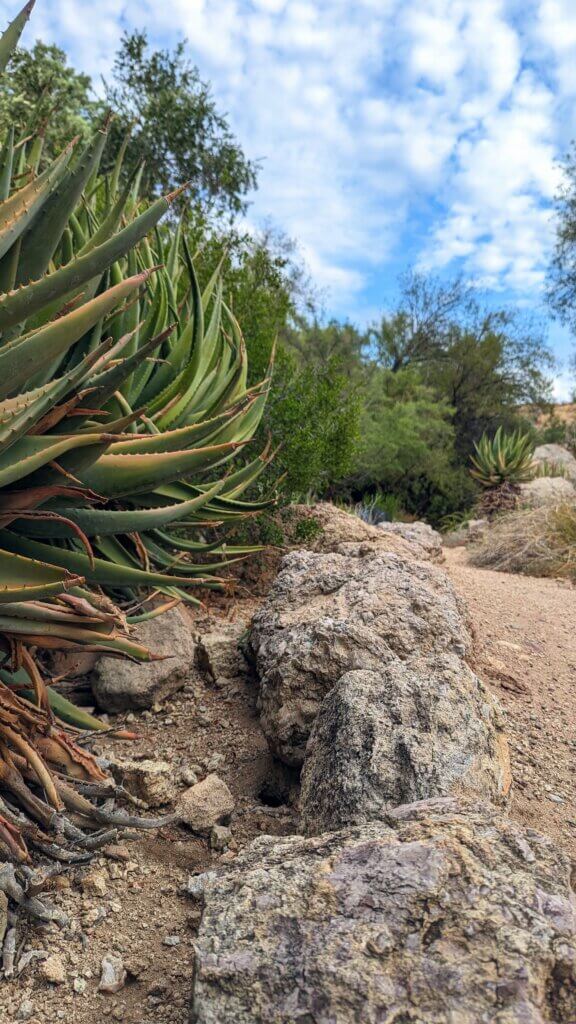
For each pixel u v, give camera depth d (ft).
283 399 19.49
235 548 15.85
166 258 16.37
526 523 34.35
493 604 19.03
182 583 8.99
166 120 42.75
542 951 4.80
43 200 7.72
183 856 8.23
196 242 21.01
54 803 7.60
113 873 7.77
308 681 9.80
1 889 6.80
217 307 14.93
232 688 12.16
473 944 4.91
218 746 10.68
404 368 85.40
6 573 7.66
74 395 8.39
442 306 86.79
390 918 5.20
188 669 12.47
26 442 8.02
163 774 9.07
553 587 24.00
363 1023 4.58
